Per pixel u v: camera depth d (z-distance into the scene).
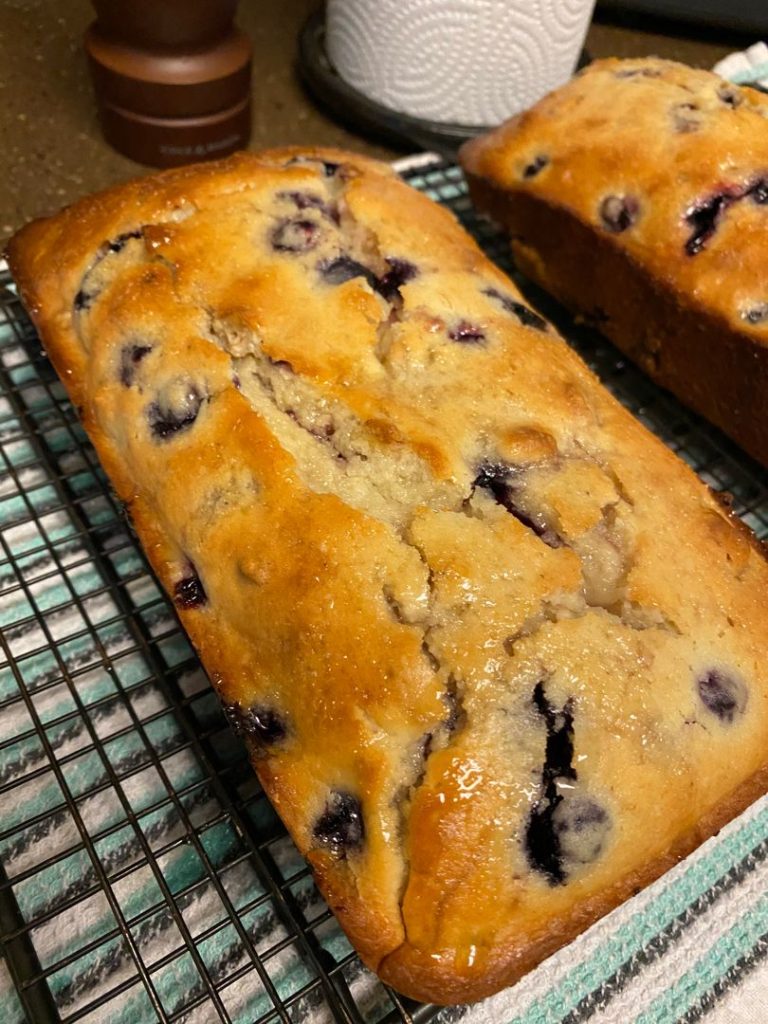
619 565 0.16
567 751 0.14
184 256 0.19
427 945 0.13
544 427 0.17
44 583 0.19
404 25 0.28
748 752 0.15
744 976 0.15
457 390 0.17
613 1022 0.15
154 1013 0.14
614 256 0.23
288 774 0.14
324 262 0.19
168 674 0.17
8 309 0.23
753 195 0.22
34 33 0.34
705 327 0.22
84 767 0.16
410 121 0.30
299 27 0.37
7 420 0.21
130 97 0.27
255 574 0.15
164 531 0.17
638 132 0.23
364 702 0.14
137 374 0.18
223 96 0.28
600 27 0.39
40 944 0.14
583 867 0.14
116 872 0.15
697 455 0.23
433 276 0.19
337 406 0.17
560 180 0.24
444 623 0.14
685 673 0.15
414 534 0.15
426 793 0.13
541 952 0.14
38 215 0.27
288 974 0.14
